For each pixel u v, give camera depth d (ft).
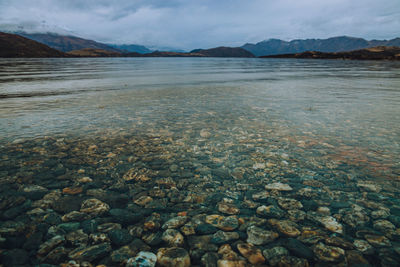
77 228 12.62
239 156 23.32
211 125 34.45
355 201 15.33
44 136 29.07
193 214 14.11
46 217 13.55
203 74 140.87
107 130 31.89
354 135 29.30
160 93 65.36
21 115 39.42
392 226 12.75
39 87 75.92
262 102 51.93
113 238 11.85
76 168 20.48
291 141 27.45
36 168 20.27
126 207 14.80
